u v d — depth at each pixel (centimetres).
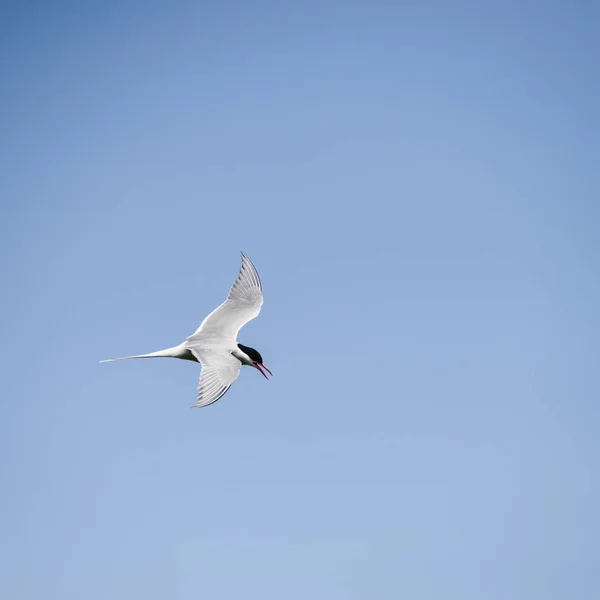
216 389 1578
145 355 1669
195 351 1639
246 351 1723
